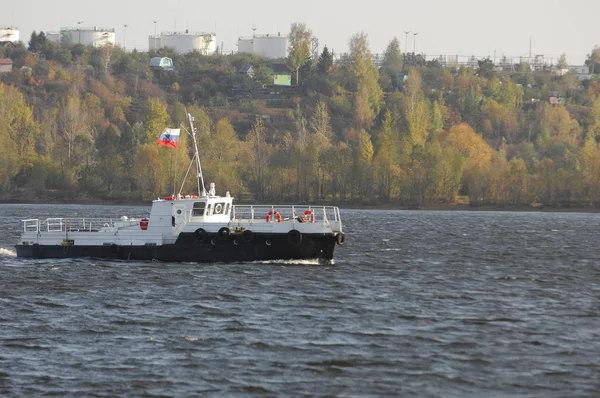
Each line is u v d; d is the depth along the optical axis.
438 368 142.12
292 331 164.75
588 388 133.62
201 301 190.25
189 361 144.62
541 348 154.25
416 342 157.38
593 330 168.50
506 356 149.00
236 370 140.25
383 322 173.12
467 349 153.12
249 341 156.88
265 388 132.38
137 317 175.00
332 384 134.38
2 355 146.75
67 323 169.62
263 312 180.50
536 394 131.12
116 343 155.00
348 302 192.62
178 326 167.75
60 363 143.00
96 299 192.50
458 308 189.12
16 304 187.50
